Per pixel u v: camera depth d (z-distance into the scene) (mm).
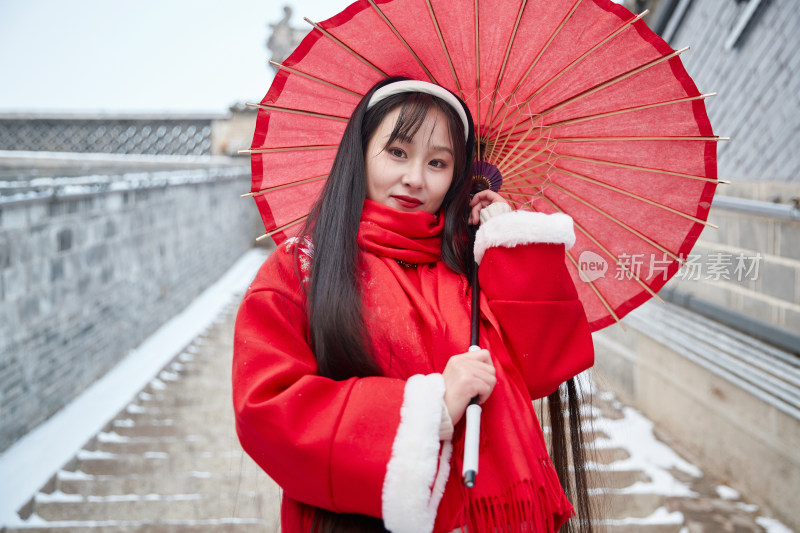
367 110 1451
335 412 1177
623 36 1456
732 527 3008
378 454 1131
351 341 1271
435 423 1150
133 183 6418
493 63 1515
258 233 12469
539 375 1390
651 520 3072
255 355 1258
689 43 5109
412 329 1322
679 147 1530
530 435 1280
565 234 1387
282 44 11844
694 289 3967
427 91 1438
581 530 1562
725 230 3750
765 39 3982
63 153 12289
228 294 9094
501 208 1468
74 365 5156
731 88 4441
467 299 1440
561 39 1471
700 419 3705
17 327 4355
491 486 1237
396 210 1409
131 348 6418
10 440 4203
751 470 3262
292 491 1212
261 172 1635
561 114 1543
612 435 4008
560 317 1381
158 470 3959
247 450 1227
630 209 1597
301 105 1595
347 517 1260
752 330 3328
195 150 12281
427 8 1463
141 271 6777
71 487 3736
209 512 3416
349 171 1418
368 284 1354
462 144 1454
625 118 1530
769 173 3943
